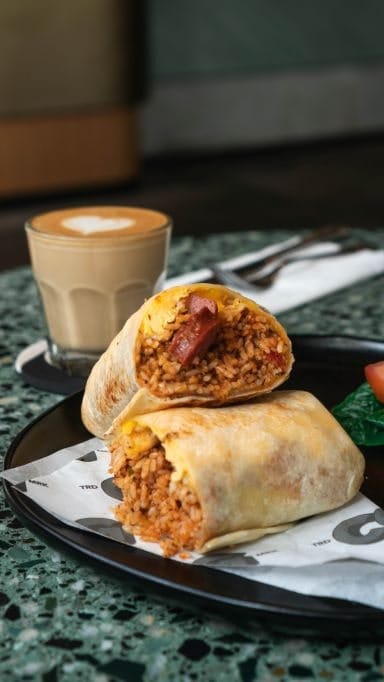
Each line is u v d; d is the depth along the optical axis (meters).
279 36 3.04
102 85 2.35
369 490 0.60
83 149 2.40
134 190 2.52
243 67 3.04
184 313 0.61
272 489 0.56
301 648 0.49
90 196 2.45
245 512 0.55
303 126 3.18
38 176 2.36
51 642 0.50
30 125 2.30
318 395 0.69
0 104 2.24
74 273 0.72
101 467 0.60
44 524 0.54
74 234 0.73
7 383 0.72
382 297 0.87
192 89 2.97
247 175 2.70
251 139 3.11
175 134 2.99
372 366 0.65
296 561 0.52
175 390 0.60
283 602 0.50
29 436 0.62
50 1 2.19
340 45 3.15
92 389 0.63
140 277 0.73
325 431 0.58
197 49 2.94
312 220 2.17
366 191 2.46
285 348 0.62
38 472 0.59
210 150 3.05
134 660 0.49
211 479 0.54
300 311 0.84
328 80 3.16
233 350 0.62
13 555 0.55
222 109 3.04
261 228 2.09
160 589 0.51
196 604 0.50
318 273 0.89
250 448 0.56
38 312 0.85
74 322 0.74
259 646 0.50
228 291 0.62
